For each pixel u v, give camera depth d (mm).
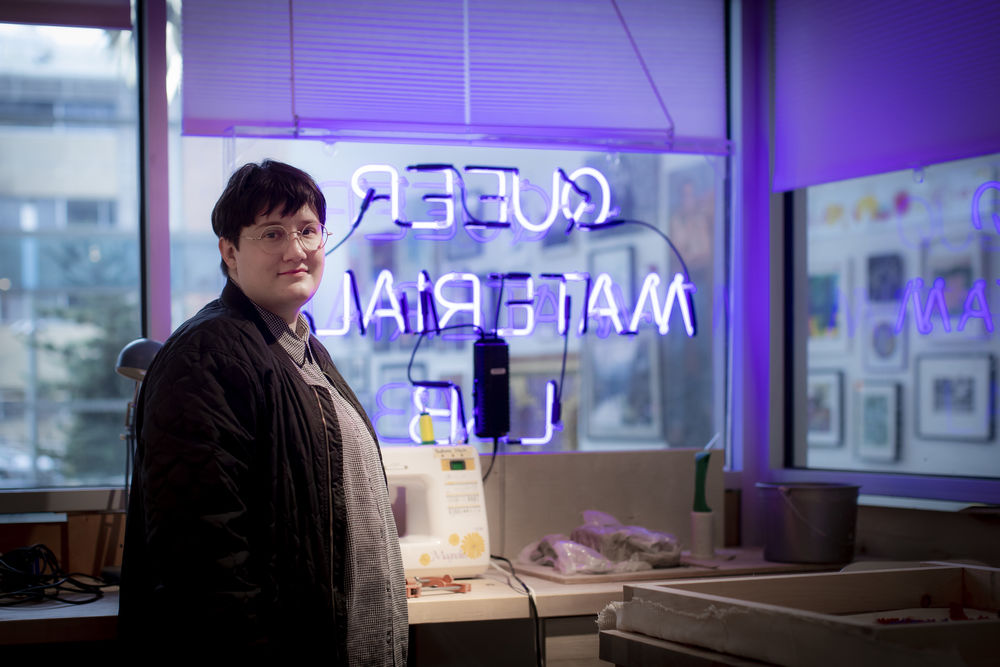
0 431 5535
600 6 2777
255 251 1598
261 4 2525
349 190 2547
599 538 2316
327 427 1555
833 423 4137
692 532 2465
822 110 2734
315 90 2549
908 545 2531
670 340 4523
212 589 1336
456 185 2689
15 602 1947
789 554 2348
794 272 2893
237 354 1464
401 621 1733
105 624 1803
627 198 4422
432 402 2660
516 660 2041
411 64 2621
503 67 2689
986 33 2383
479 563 2186
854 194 4055
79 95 5633
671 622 1487
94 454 5633
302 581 1458
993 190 3145
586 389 4879
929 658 1199
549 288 2705
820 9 2746
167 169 2471
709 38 2877
